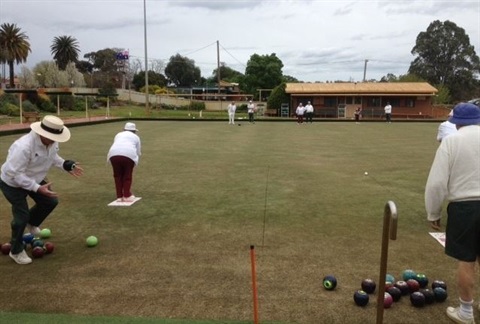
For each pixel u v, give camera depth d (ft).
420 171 35.45
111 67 307.99
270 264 15.52
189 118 112.16
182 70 299.79
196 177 32.22
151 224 20.31
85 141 57.88
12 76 215.31
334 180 31.35
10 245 16.40
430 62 258.78
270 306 12.42
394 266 15.51
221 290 13.42
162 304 12.48
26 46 216.74
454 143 11.14
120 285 13.74
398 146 54.34
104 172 34.04
